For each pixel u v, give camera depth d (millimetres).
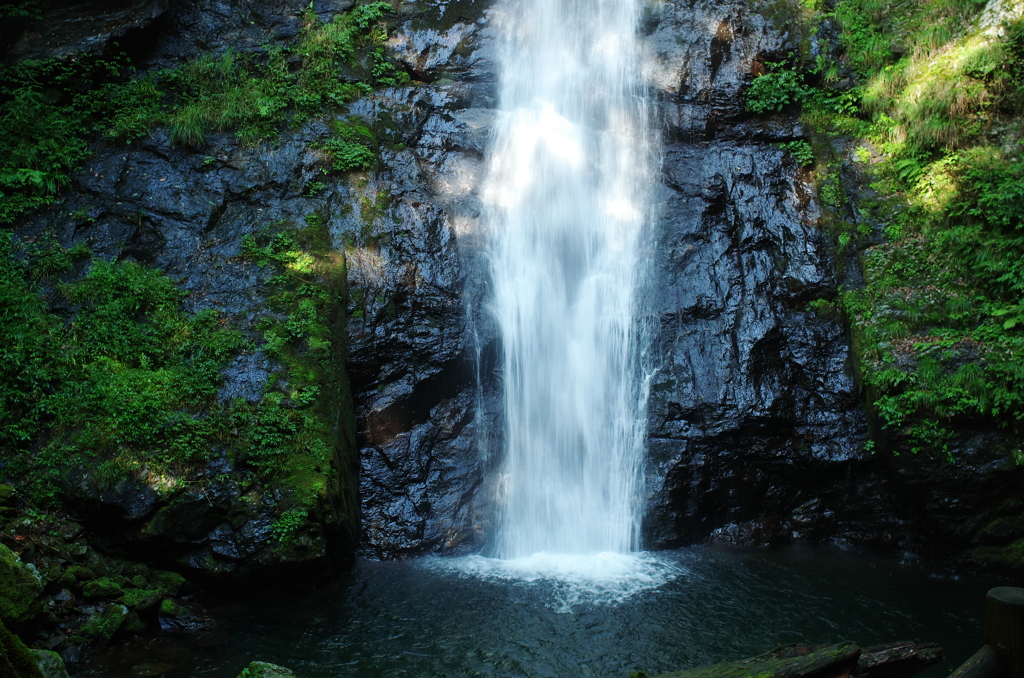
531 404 11969
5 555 7066
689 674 5781
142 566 8508
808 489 11422
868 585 9656
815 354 11828
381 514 10609
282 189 12297
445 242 12430
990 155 12273
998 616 4656
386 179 12828
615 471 11445
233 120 12828
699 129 13750
